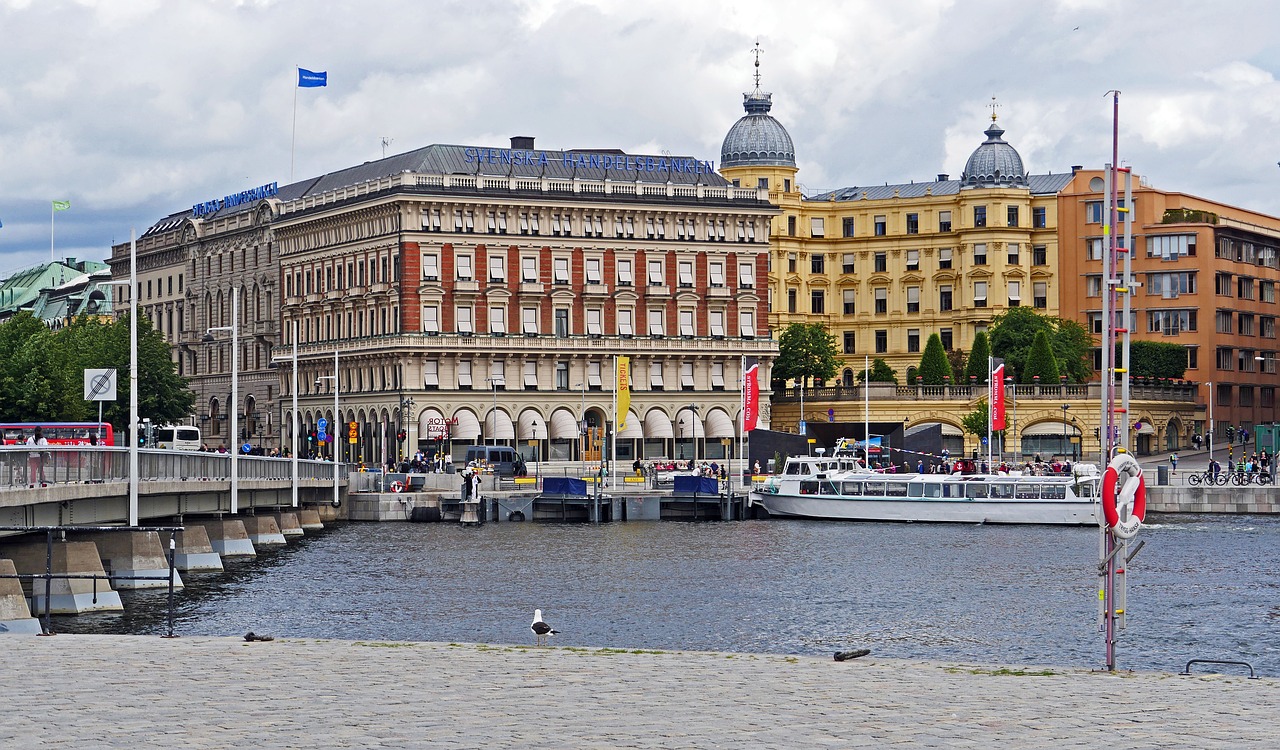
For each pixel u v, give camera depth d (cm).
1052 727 3641
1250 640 7956
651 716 3756
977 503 15938
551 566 11594
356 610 9031
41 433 15212
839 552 12750
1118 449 6366
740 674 4369
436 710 3819
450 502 16538
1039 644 7856
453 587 10200
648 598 9662
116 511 9438
